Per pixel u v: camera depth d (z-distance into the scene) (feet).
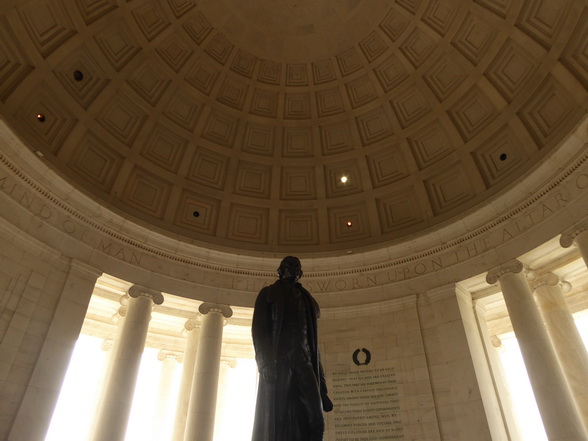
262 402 23.27
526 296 54.80
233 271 70.64
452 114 73.41
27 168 54.39
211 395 58.75
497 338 78.07
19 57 59.06
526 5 60.54
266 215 80.84
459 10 67.92
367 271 70.44
